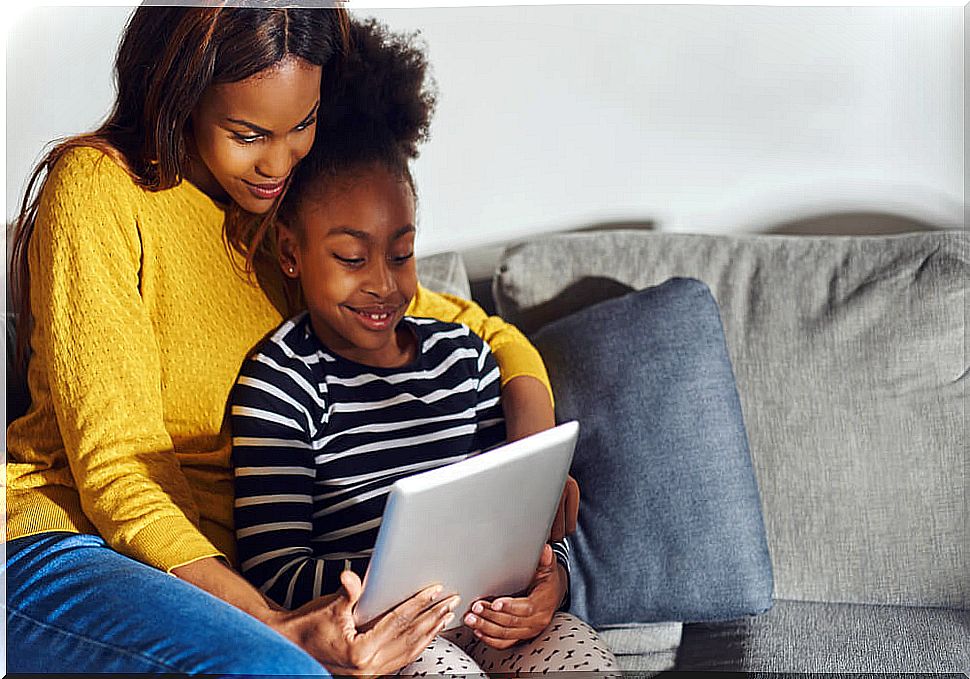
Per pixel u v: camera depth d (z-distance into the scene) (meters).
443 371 1.15
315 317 1.12
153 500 0.93
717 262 1.34
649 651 1.20
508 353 1.20
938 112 1.51
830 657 1.10
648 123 1.52
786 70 1.51
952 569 1.21
